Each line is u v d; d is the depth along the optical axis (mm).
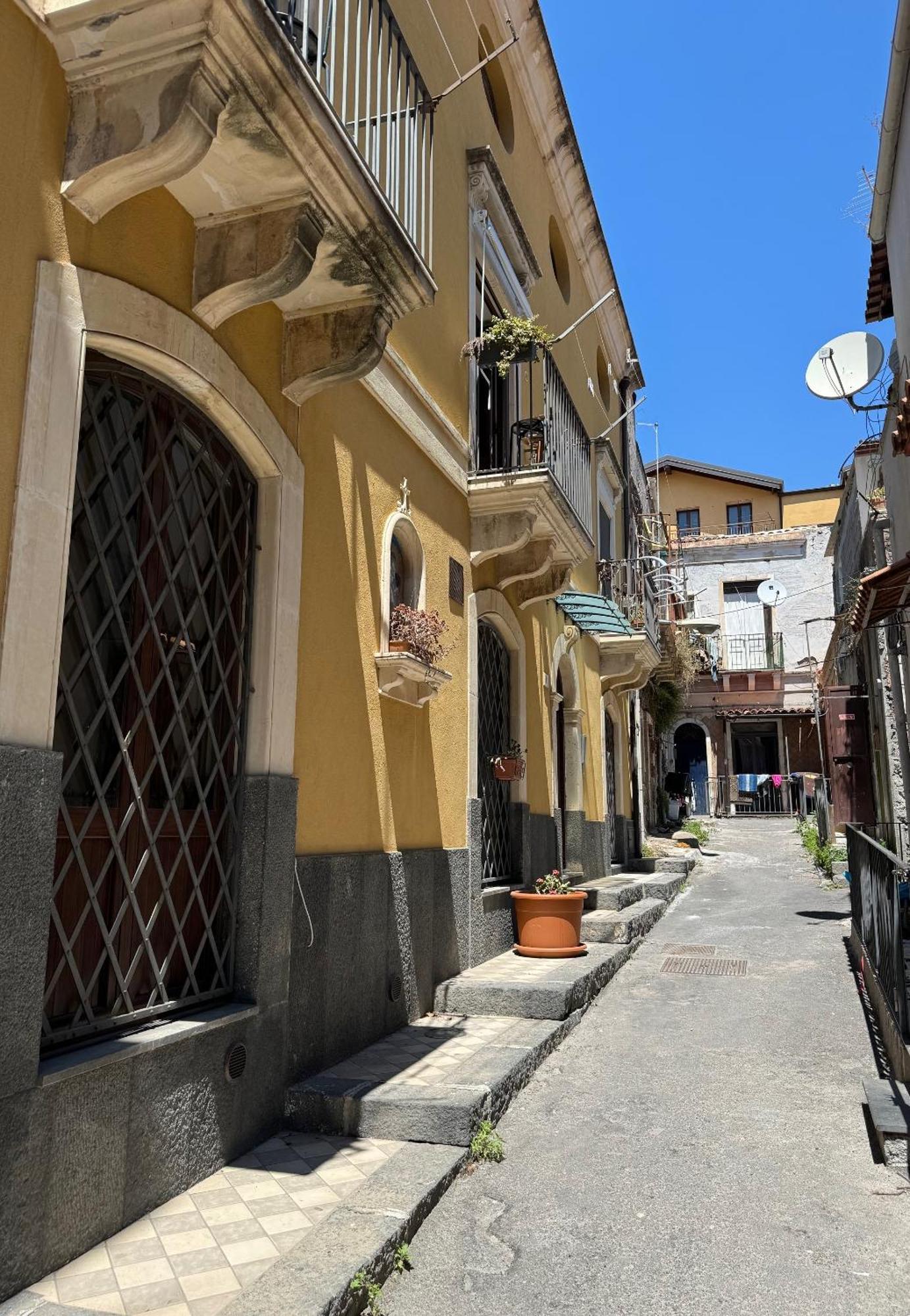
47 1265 2787
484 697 8438
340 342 4500
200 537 3996
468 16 8531
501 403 9312
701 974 8148
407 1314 2906
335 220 3949
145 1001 3516
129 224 3467
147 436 3668
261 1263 2910
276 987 4191
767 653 31094
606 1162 4148
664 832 23062
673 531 35281
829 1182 3943
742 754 31875
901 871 4539
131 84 3090
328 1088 4363
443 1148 4035
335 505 5246
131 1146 3195
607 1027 6449
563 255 12656
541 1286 3098
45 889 2797
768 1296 3061
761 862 18422
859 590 6789
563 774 12484
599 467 14320
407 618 5898
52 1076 2795
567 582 8938
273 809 4219
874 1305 3010
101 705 3271
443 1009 6355
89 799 3232
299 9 4156
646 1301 3021
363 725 5477
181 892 3764
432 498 6906
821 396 9656
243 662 4289
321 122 3520
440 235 7434
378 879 5488
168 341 3604
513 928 8391
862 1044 5906
